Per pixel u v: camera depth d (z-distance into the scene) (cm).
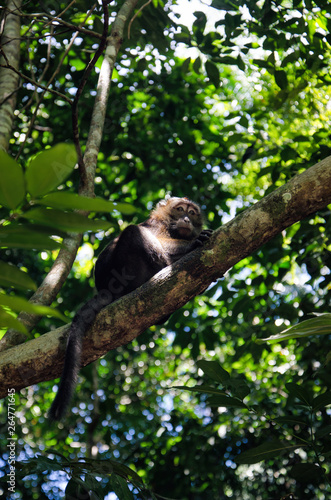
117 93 793
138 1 609
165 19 623
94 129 477
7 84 502
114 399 746
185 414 800
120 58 759
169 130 806
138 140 797
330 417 579
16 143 780
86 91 771
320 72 657
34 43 732
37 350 336
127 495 319
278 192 331
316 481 365
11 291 693
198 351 704
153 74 786
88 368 630
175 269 340
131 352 854
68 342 334
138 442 782
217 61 627
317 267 600
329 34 602
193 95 825
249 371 806
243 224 333
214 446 654
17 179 101
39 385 901
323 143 626
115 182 827
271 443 319
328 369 534
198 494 644
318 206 328
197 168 816
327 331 228
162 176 808
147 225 585
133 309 341
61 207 107
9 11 428
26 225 111
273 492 637
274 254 631
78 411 815
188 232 561
